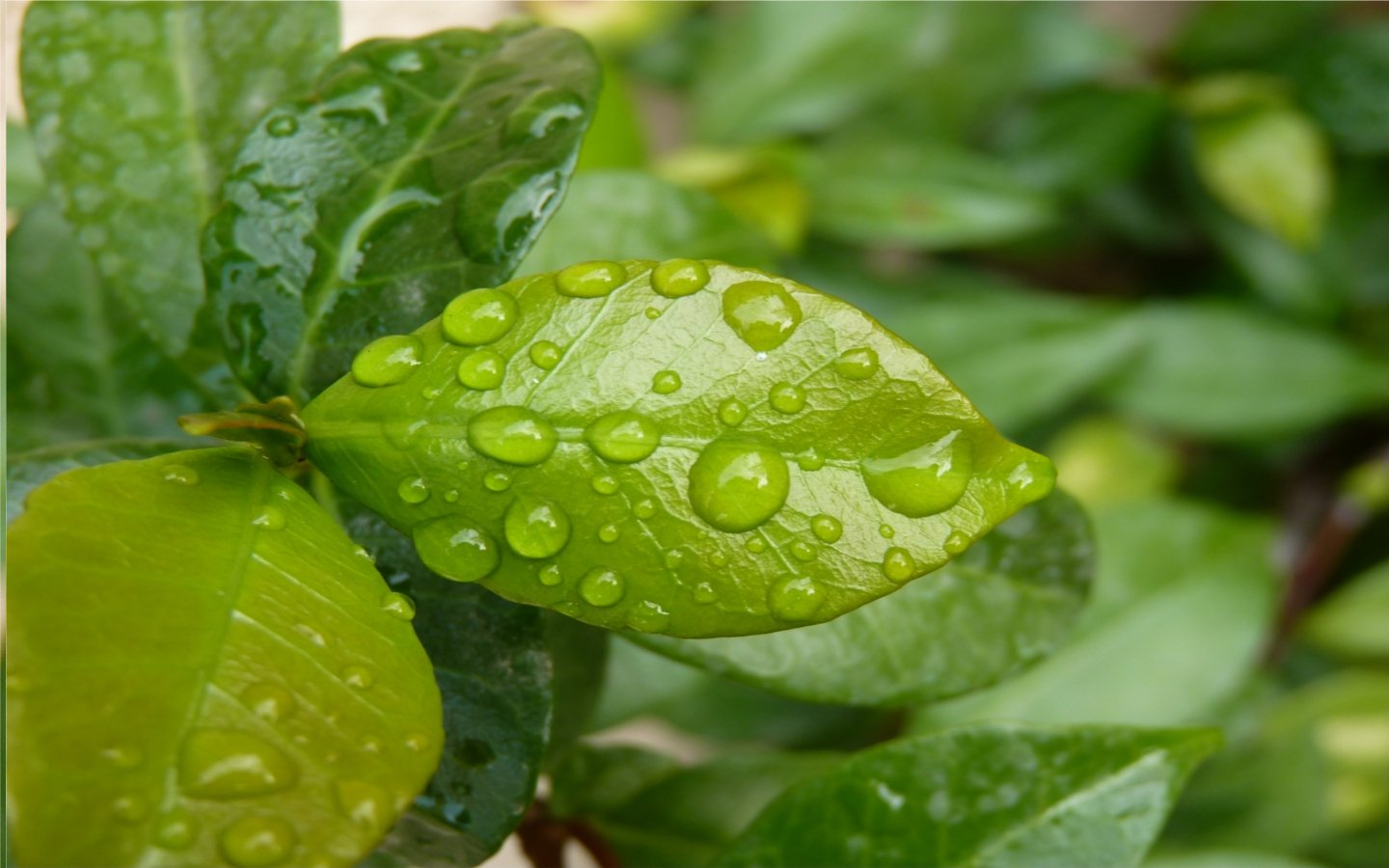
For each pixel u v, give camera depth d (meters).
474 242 0.28
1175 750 0.29
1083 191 0.58
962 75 0.55
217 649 0.25
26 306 0.31
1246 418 0.54
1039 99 0.58
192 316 0.29
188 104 0.29
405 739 0.25
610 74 0.43
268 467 0.27
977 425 0.26
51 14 0.29
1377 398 0.54
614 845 0.32
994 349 0.51
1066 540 0.30
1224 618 0.44
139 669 0.25
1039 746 0.29
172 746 0.25
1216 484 0.60
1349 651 0.52
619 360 0.26
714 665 0.29
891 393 0.26
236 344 0.28
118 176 0.29
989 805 0.29
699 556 0.26
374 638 0.26
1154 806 0.29
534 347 0.26
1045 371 0.51
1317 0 0.56
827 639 0.29
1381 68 0.56
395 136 0.28
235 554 0.26
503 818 0.28
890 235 0.51
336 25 0.30
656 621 0.26
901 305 0.54
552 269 0.31
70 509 0.26
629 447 0.26
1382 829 0.50
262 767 0.25
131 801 0.25
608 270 0.27
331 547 0.26
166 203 0.29
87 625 0.25
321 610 0.26
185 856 0.25
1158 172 0.60
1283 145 0.53
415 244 0.28
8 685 0.25
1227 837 0.47
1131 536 0.44
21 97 0.29
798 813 0.29
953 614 0.30
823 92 0.54
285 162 0.28
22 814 0.25
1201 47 0.58
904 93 0.55
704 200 0.32
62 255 0.31
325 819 0.25
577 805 0.32
